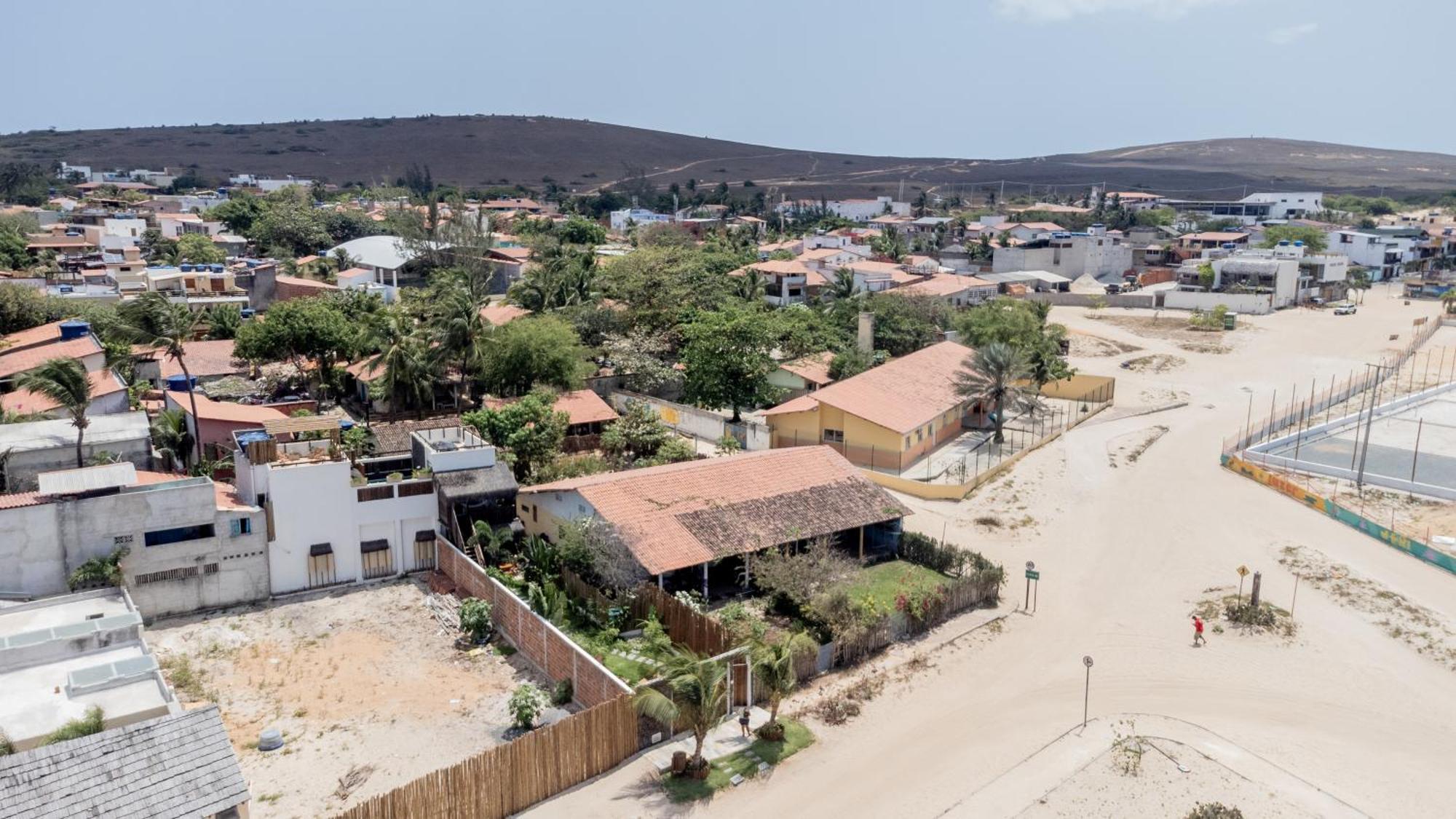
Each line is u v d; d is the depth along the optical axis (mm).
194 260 131000
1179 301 144500
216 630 42906
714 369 77625
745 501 49688
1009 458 72062
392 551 49062
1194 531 59094
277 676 38969
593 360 89500
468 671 39719
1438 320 132875
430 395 76250
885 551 53562
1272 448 78000
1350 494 66438
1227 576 52312
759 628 41594
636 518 46125
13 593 40031
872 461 69125
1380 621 46656
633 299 95500
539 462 62688
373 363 75688
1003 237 186625
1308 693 40156
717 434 74688
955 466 69812
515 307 100750
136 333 60125
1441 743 36625
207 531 44469
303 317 79500
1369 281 174250
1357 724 37844
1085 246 165750
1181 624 46469
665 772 32781
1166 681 40969
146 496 42531
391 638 42531
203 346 85812
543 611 42344
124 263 120438
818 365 88500
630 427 66312
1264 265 145000
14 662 33750
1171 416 89000
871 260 156125
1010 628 45656
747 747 34719
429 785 28234
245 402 75312
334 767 32844
